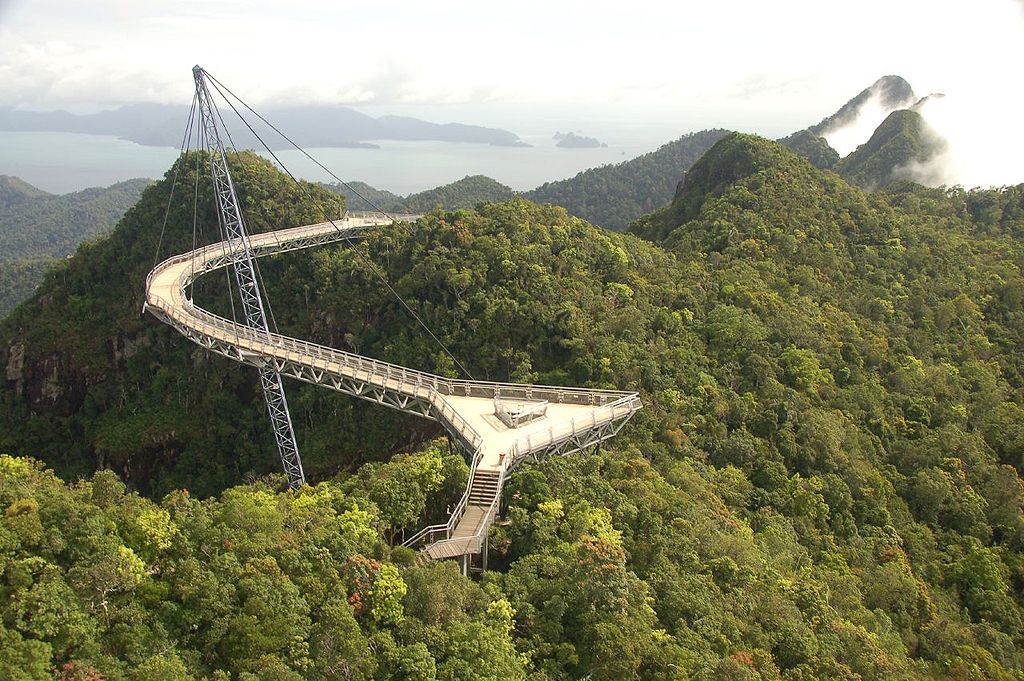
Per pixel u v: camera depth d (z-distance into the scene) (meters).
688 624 33.97
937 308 98.25
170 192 108.44
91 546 27.17
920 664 43.59
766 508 54.25
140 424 92.62
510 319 78.31
